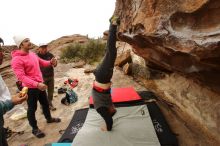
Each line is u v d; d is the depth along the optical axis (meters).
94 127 4.00
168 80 5.15
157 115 4.29
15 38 3.78
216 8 2.06
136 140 3.48
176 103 4.67
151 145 3.33
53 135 4.24
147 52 3.84
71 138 3.86
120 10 3.88
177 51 2.64
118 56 8.08
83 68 9.38
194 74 3.14
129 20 3.54
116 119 4.17
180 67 3.19
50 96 5.36
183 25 2.46
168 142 3.46
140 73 6.36
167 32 2.61
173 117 4.29
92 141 3.55
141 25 3.15
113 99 4.99
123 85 6.27
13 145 4.08
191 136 3.65
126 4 3.61
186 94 4.32
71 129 4.16
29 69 3.84
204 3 2.09
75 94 5.81
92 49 11.68
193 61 2.69
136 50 4.32
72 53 11.89
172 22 2.57
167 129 3.80
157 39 2.84
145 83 6.02
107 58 3.24
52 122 4.74
